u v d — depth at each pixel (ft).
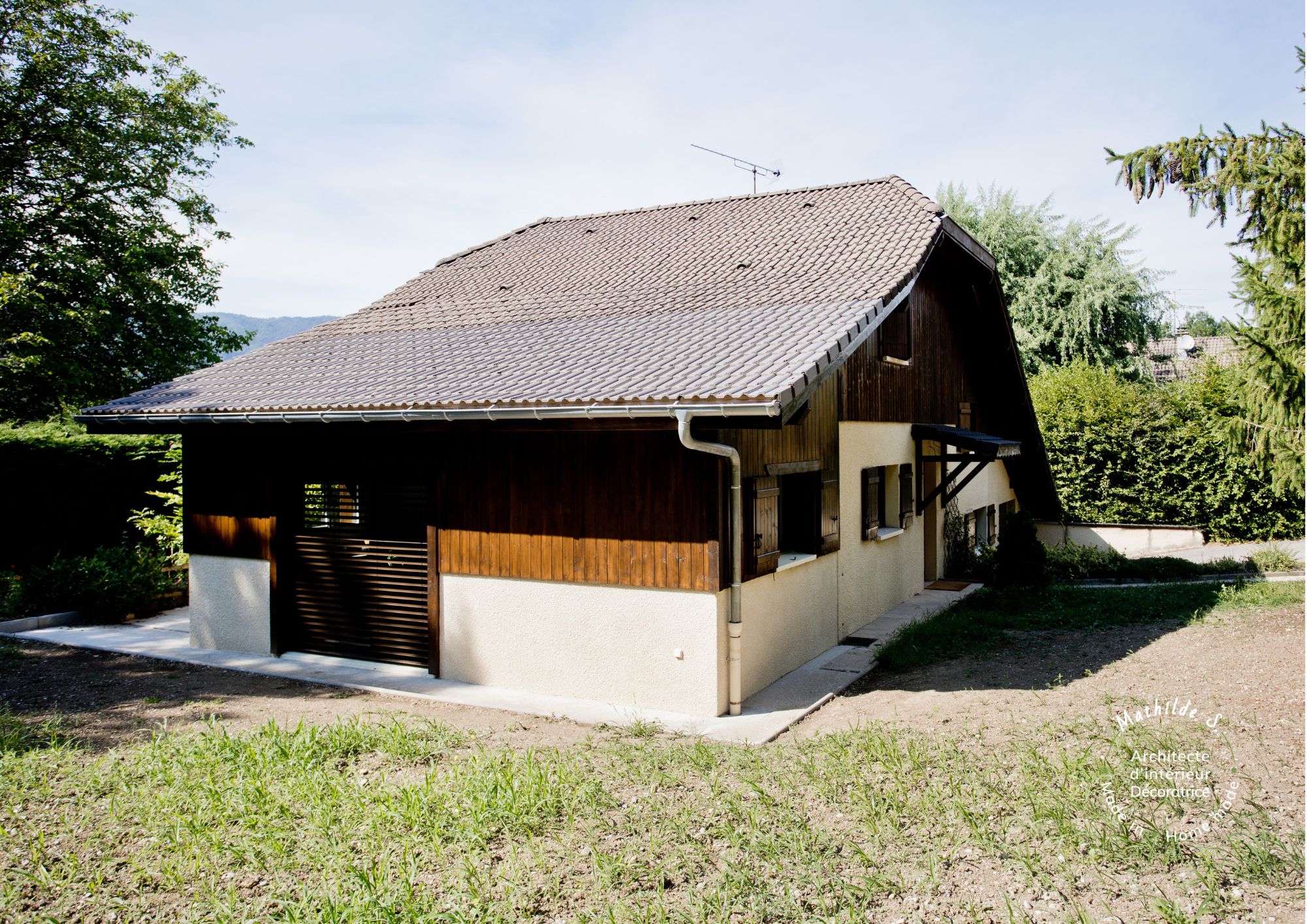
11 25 58.85
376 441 29.86
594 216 53.16
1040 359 103.60
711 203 49.44
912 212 38.99
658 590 25.16
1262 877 13.16
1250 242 28.94
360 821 16.65
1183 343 99.50
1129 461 71.97
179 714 24.86
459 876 14.56
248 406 29.32
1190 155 28.68
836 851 14.97
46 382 61.36
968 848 14.73
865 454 37.50
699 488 24.41
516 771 18.74
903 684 27.55
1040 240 107.86
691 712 24.73
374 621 30.86
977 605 41.37
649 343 28.73
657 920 13.05
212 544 33.78
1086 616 36.40
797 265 36.58
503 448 27.61
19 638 35.96
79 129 61.62
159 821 16.92
